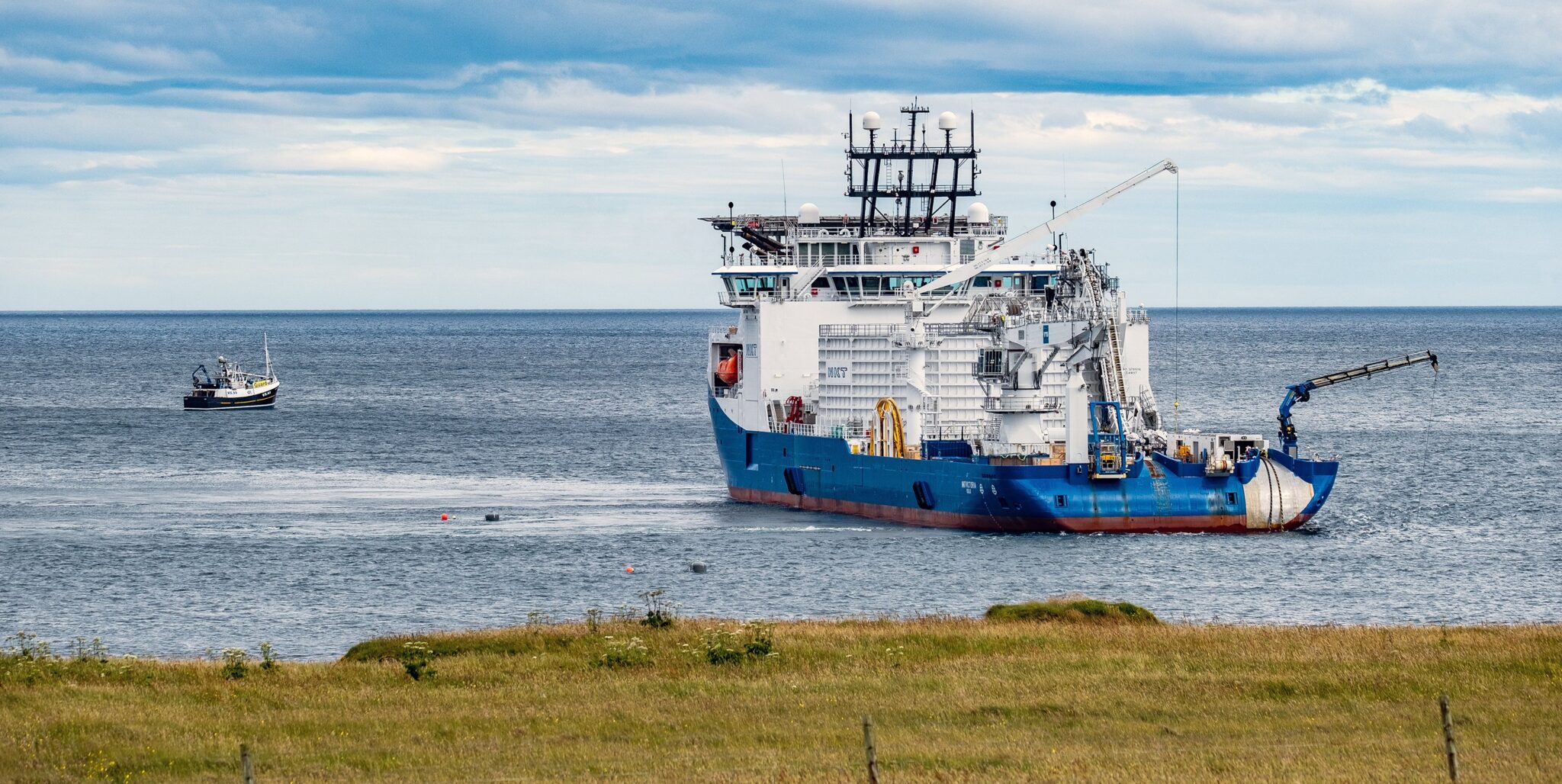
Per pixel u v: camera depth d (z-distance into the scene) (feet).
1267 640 381.60
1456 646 367.86
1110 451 575.38
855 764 271.69
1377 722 300.40
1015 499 575.38
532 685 343.46
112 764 277.23
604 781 263.29
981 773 264.72
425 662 358.23
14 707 319.88
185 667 363.76
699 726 303.68
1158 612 469.16
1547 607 479.82
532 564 561.84
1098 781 257.55
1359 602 483.10
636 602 494.18
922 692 330.95
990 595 492.54
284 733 301.02
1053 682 338.13
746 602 490.49
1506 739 286.25
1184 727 299.17
